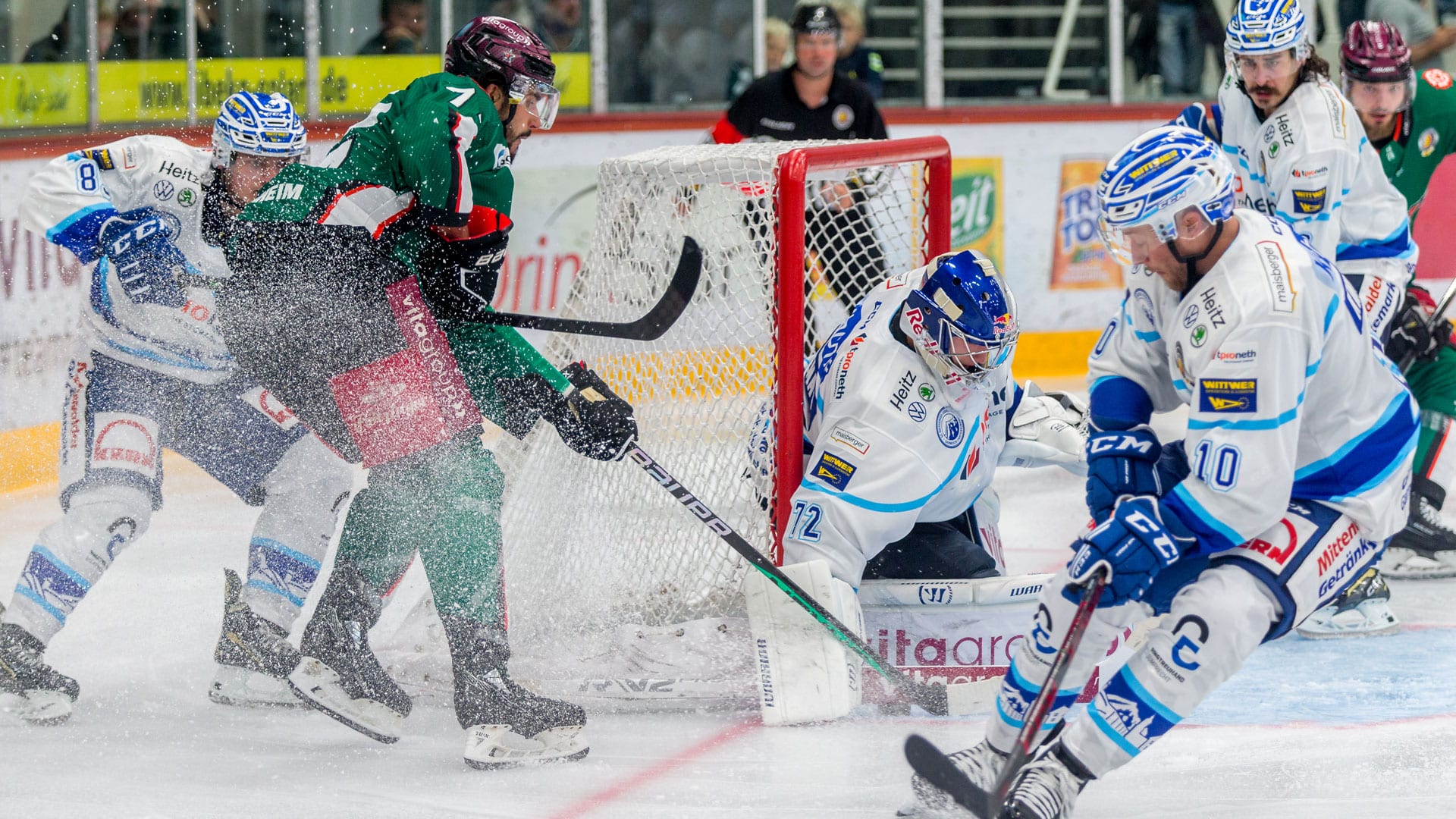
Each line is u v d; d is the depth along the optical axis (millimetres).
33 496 12398
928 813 5703
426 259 6926
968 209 17312
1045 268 17594
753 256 7449
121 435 7141
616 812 5793
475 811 5809
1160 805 5848
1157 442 5637
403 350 6688
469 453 6723
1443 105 9633
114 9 15531
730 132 13141
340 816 5746
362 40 16750
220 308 6754
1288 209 8461
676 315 7230
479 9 17016
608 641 7527
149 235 7113
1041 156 17500
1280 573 5270
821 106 12961
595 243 8117
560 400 6930
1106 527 5250
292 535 7414
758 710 7125
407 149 6633
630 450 6793
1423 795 5887
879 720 6984
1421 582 9750
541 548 7840
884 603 7141
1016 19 17891
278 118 7309
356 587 6801
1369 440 5402
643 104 17500
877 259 9047
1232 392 5102
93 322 7199
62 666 7711
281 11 16422
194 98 16156
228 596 7141
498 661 6523
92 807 5812
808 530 6840
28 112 14992
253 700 7180
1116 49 18109
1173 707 5246
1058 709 5828
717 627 7344
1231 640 5188
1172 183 5102
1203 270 5262
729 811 5809
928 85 17891
